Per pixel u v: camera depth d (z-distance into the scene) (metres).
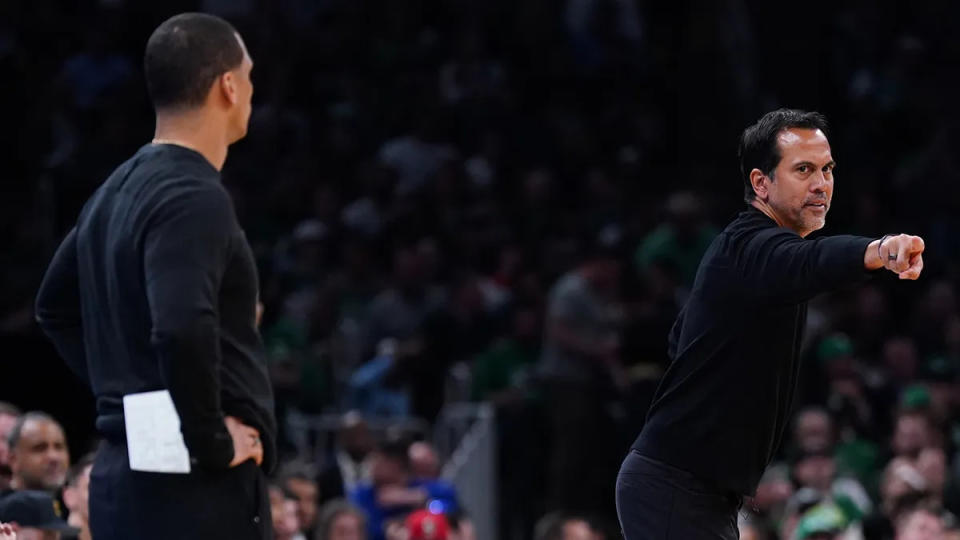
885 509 33.06
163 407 13.28
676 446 14.57
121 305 13.36
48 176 40.75
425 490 32.53
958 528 30.62
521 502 37.06
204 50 13.85
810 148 14.20
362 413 37.78
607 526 30.06
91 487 13.67
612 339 36.62
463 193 47.69
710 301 14.32
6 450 20.31
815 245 13.30
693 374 14.48
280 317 39.03
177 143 13.73
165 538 13.25
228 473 13.41
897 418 38.25
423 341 39.19
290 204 46.00
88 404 28.59
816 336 40.41
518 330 39.75
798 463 35.34
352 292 42.88
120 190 13.59
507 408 37.38
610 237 41.06
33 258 41.00
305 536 28.84
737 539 14.75
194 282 12.77
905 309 48.56
